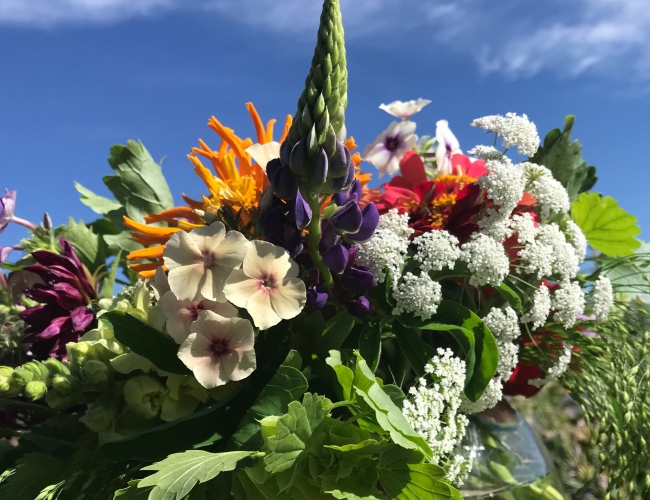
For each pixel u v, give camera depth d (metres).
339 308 0.73
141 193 1.25
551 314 0.89
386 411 0.52
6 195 1.14
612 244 1.05
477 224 0.82
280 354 0.72
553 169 1.12
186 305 0.63
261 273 0.61
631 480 0.82
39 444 0.69
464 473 0.68
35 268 0.89
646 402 0.86
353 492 0.55
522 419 1.02
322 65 0.62
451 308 0.73
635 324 0.98
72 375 0.62
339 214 0.66
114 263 1.02
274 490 0.57
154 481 0.48
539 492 0.91
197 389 0.66
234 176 0.83
